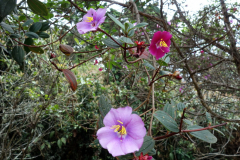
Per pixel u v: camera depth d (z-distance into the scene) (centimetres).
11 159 114
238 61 100
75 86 35
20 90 93
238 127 159
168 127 27
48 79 103
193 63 118
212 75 117
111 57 79
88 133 171
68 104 114
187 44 114
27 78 92
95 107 156
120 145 23
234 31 103
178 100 146
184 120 30
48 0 72
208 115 28
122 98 139
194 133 26
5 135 92
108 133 24
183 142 160
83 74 151
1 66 111
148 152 25
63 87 109
